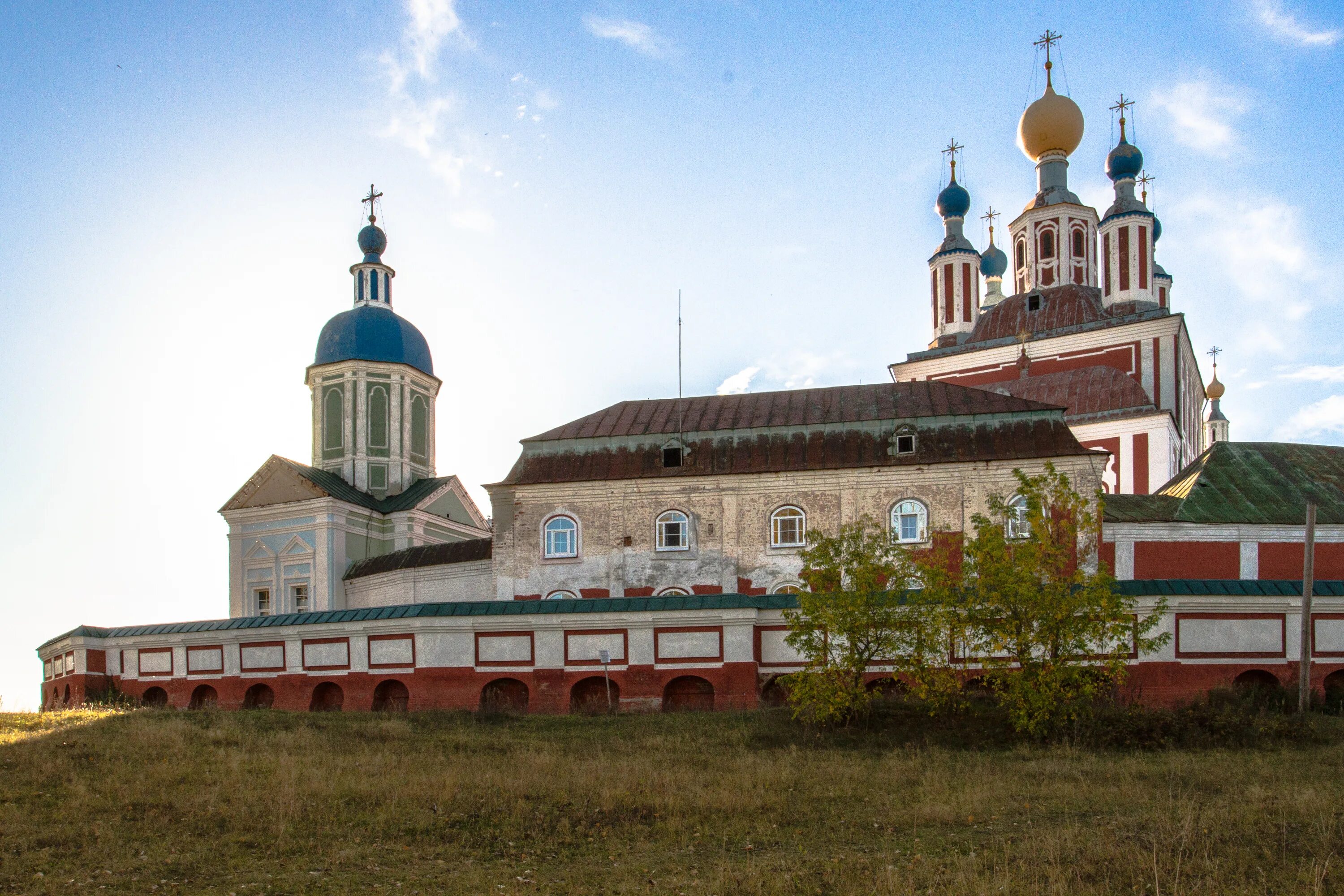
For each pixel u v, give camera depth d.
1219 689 30.33
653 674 32.88
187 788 19.92
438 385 64.81
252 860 15.83
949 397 45.34
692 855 16.27
